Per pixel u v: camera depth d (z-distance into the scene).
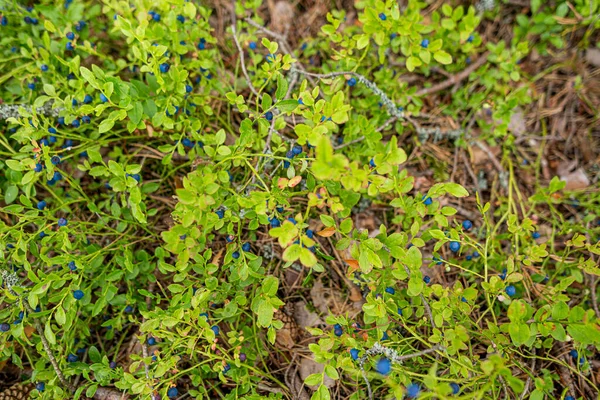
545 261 0.56
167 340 0.52
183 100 0.57
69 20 0.59
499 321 0.57
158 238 0.59
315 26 0.70
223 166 0.53
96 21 0.63
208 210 0.49
